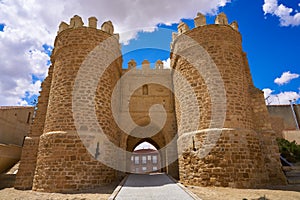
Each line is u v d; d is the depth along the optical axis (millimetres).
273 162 11461
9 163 18500
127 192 7758
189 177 11320
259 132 12125
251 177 10141
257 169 10484
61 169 10195
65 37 13172
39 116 13992
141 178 12547
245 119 11523
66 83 11891
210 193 8180
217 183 10008
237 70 12453
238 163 10250
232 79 12039
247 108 11977
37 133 13641
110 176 11453
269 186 10352
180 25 14906
